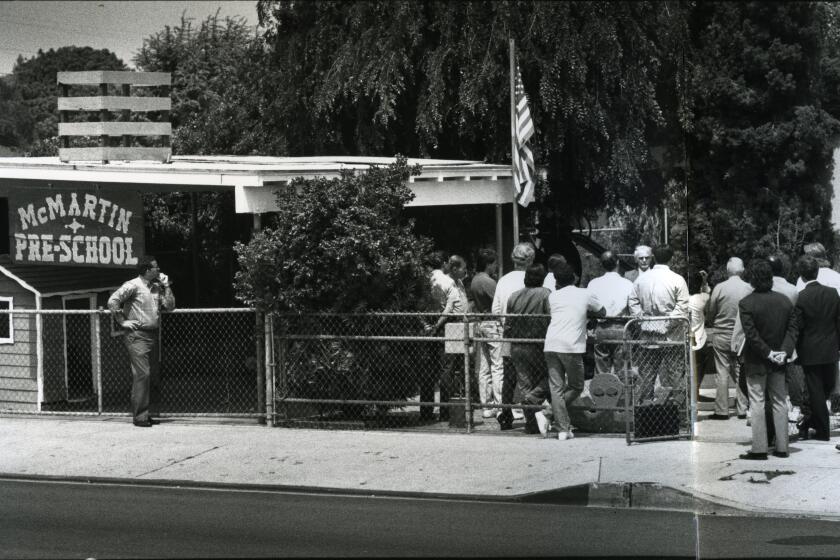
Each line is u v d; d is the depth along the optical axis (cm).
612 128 2047
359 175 1335
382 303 1323
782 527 864
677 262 2253
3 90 2992
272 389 1335
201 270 2014
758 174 2589
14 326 1500
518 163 1633
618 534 846
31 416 1449
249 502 975
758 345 1057
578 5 2019
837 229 2586
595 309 1190
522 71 1970
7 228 1733
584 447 1154
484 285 1361
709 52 2616
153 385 1653
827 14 2631
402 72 2064
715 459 1077
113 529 867
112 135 1549
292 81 2225
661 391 1211
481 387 1352
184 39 3103
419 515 920
